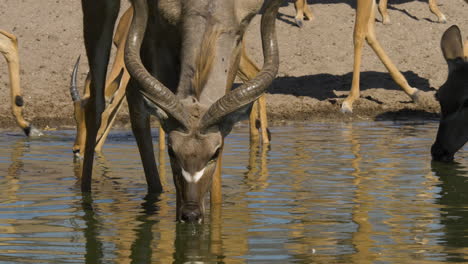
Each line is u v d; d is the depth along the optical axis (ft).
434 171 102.17
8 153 114.83
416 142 124.36
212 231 73.61
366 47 195.83
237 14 78.43
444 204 84.33
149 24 80.18
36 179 97.04
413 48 194.80
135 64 71.67
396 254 66.49
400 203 84.64
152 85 70.54
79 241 70.49
